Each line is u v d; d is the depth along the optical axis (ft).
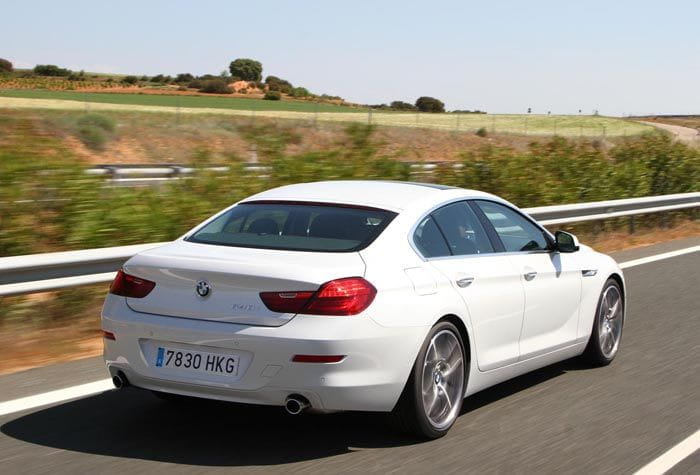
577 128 298.56
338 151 46.50
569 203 55.67
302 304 15.20
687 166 68.85
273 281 15.29
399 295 16.25
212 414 18.42
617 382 22.08
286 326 15.15
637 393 21.08
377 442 17.02
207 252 16.48
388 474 15.38
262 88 454.40
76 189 32.40
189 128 130.72
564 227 49.65
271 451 16.34
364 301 15.58
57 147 37.93
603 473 15.79
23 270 23.15
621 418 19.07
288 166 43.21
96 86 426.51
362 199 18.30
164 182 39.32
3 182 31.12
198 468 15.39
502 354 19.27
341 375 15.25
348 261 16.10
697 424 18.78
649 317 30.32
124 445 16.48
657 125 373.20
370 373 15.61
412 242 17.44
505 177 53.72
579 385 21.74
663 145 70.03
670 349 25.73
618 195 60.39
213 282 15.64
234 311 15.42
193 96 380.37
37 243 31.17
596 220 49.96
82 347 24.71
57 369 21.85
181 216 34.58
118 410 18.60
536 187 54.29
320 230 17.17
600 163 60.70
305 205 18.19
